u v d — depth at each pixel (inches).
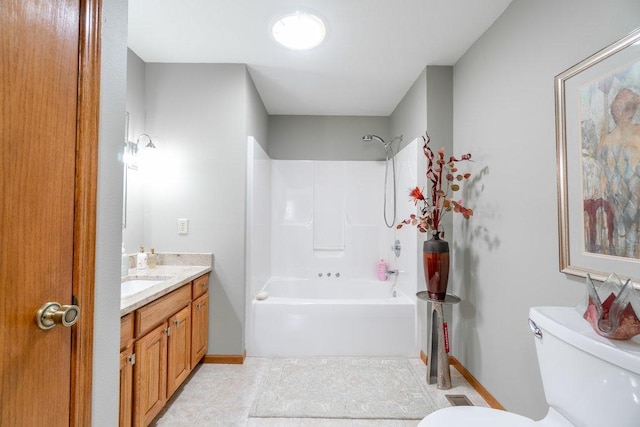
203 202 91.6
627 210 39.8
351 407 69.9
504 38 67.0
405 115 112.7
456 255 88.3
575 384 36.2
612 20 42.2
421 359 93.0
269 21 71.9
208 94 91.8
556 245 52.3
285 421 65.4
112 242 35.1
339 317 95.4
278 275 135.2
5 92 23.1
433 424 39.3
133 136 86.8
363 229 137.0
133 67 86.1
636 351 30.9
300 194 136.3
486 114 73.8
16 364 24.3
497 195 69.4
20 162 24.4
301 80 101.9
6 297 23.6
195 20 71.5
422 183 93.7
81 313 30.0
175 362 69.2
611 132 41.8
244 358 92.2
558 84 51.2
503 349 66.9
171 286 65.6
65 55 28.2
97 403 32.9
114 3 35.0
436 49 82.9
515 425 39.3
